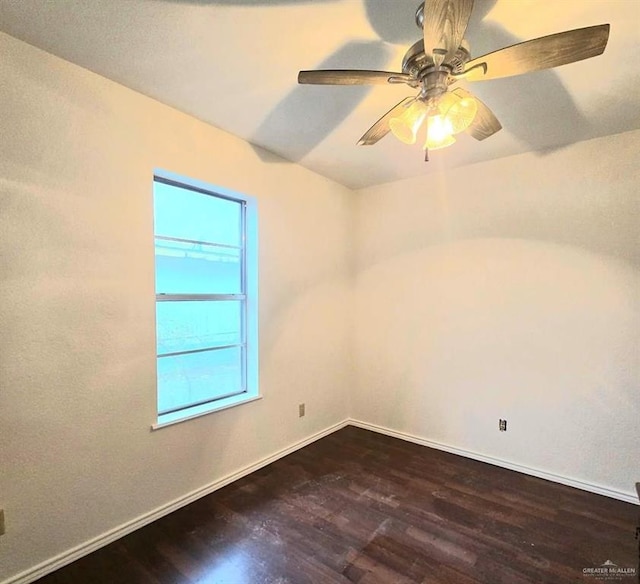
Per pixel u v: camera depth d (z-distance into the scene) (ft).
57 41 5.34
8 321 5.29
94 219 6.19
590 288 8.34
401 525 6.98
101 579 5.60
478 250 9.90
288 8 4.66
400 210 11.39
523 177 9.19
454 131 5.08
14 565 5.39
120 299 6.55
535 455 9.05
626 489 7.94
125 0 4.54
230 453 8.57
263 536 6.63
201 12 4.74
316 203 10.93
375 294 11.94
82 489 6.09
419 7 4.55
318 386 11.23
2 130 5.20
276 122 7.80
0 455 5.24
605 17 4.77
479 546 6.40
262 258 9.35
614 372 8.09
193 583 5.53
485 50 5.45
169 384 8.04
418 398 11.02
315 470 9.21
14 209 5.32
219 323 9.07
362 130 8.11
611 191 8.11
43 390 5.65
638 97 6.66
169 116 7.21
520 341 9.26
